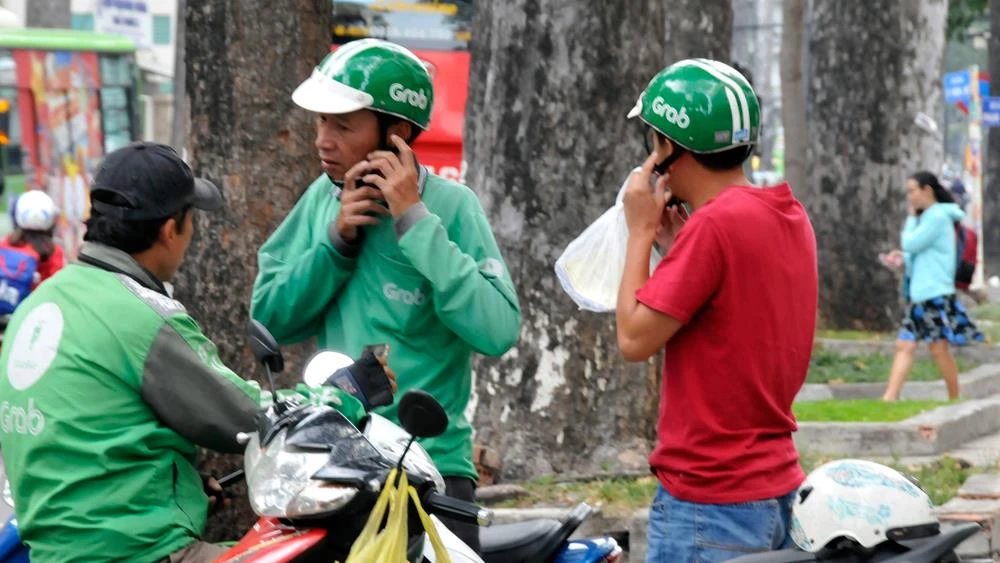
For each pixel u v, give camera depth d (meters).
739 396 8.34
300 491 7.57
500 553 9.15
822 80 33.94
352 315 9.16
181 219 8.26
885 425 19.33
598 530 14.94
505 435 16.34
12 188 38.44
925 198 23.98
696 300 8.23
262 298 9.36
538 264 16.30
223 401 8.01
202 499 8.22
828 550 8.01
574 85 16.23
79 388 7.90
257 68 12.60
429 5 31.16
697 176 8.62
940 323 24.11
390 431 8.16
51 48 39.00
